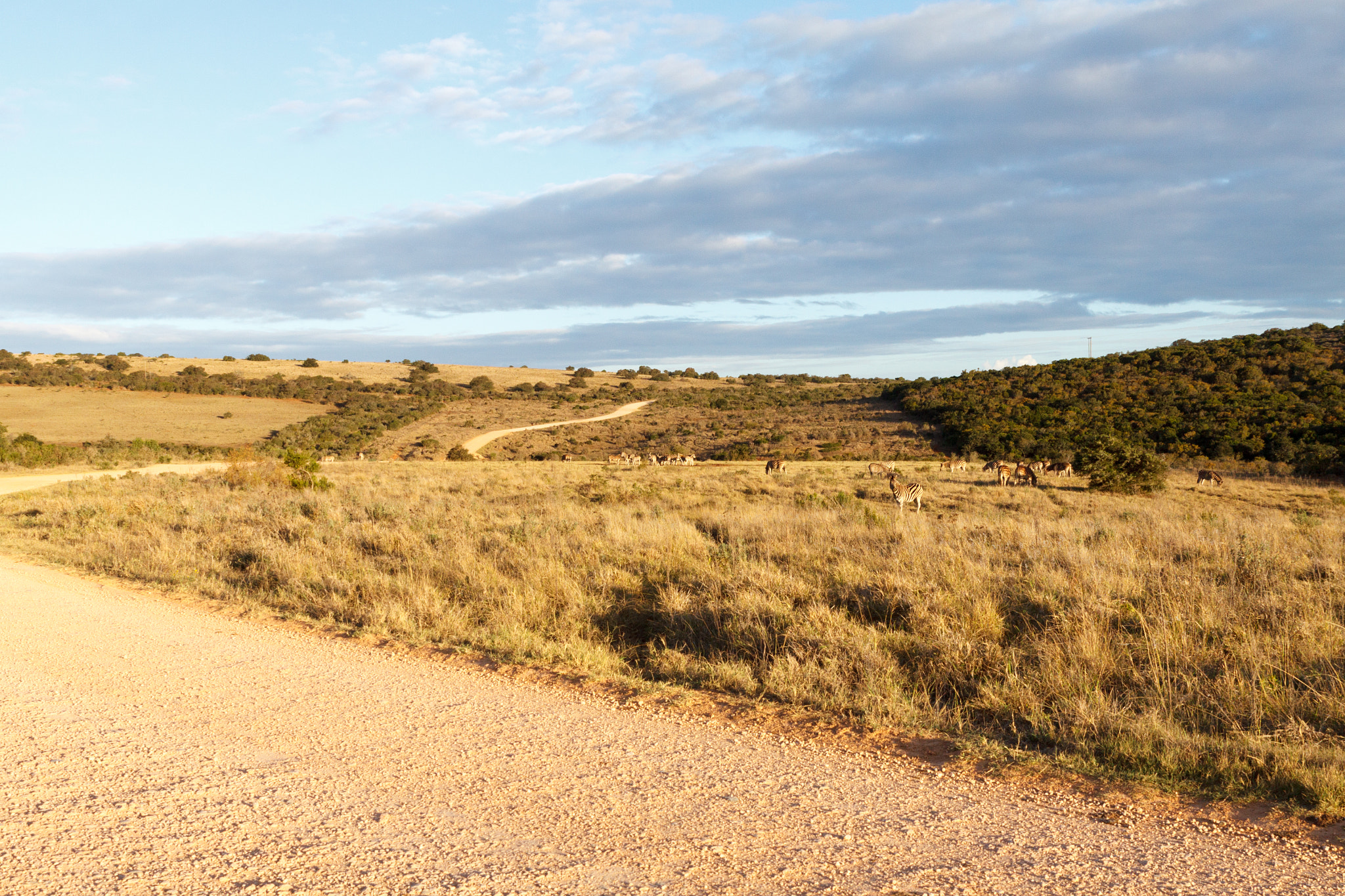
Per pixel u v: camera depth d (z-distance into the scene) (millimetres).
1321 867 3615
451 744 5250
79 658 7426
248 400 104688
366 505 19844
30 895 3242
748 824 4043
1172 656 6590
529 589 9766
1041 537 13398
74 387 103250
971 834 3963
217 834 3836
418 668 7328
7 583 11797
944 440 65250
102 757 4898
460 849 3705
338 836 3832
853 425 77812
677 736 5516
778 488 28641
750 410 99750
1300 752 4824
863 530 13922
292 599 10344
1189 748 5031
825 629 7684
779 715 6062
